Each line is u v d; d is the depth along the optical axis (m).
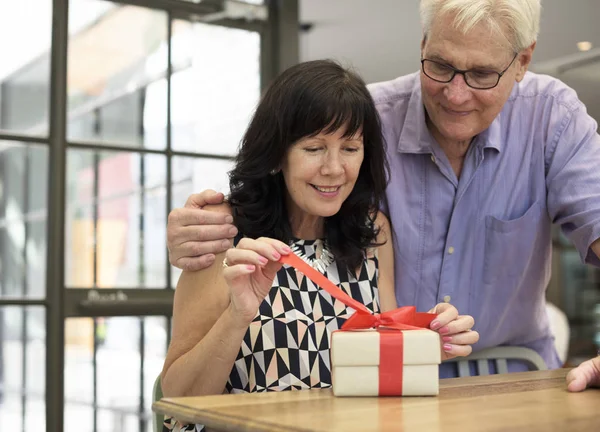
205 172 3.27
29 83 2.93
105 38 3.05
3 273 2.97
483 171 1.80
